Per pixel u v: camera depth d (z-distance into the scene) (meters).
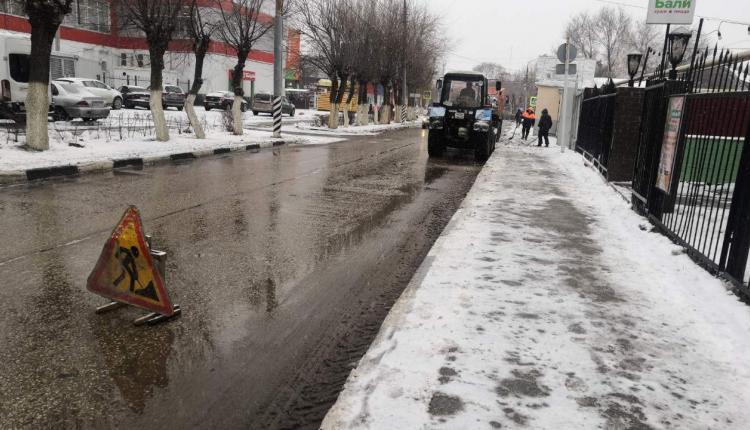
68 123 18.45
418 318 3.61
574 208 7.83
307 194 8.91
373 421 2.47
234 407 2.80
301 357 3.36
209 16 20.91
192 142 15.66
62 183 9.08
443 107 15.96
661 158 6.60
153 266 3.73
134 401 2.80
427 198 9.10
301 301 4.26
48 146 11.66
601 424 2.53
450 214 7.87
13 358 3.17
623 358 3.18
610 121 11.20
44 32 11.09
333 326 3.83
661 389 2.86
